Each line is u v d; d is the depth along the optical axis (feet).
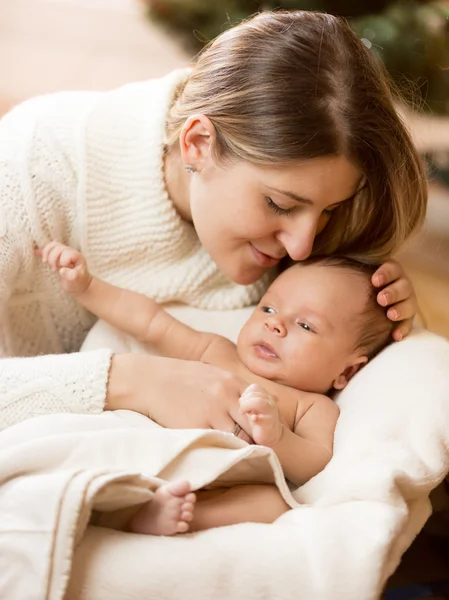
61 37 11.48
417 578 3.58
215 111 3.03
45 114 3.44
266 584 2.30
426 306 6.50
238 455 2.65
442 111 5.60
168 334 3.50
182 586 2.29
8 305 3.59
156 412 3.04
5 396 2.96
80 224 3.48
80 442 2.64
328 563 2.30
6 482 2.57
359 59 3.06
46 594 2.24
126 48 11.24
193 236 3.67
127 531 2.61
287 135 2.85
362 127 2.95
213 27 6.08
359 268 3.51
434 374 3.05
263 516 2.74
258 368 3.39
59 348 3.85
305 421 3.23
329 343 3.36
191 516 2.49
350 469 2.70
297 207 3.02
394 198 3.31
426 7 5.64
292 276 3.50
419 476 2.63
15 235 3.30
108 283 3.53
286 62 2.95
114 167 3.44
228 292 3.80
